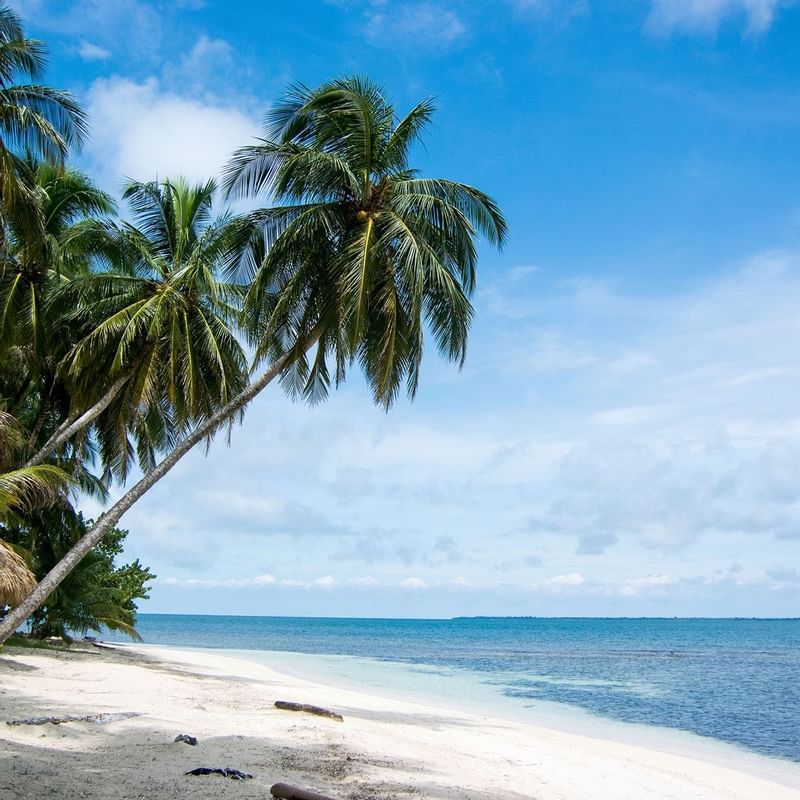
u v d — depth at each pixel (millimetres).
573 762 14578
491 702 27516
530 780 12117
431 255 16234
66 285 21000
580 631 175625
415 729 16672
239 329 20094
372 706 21375
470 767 12547
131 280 21281
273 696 20812
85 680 19656
